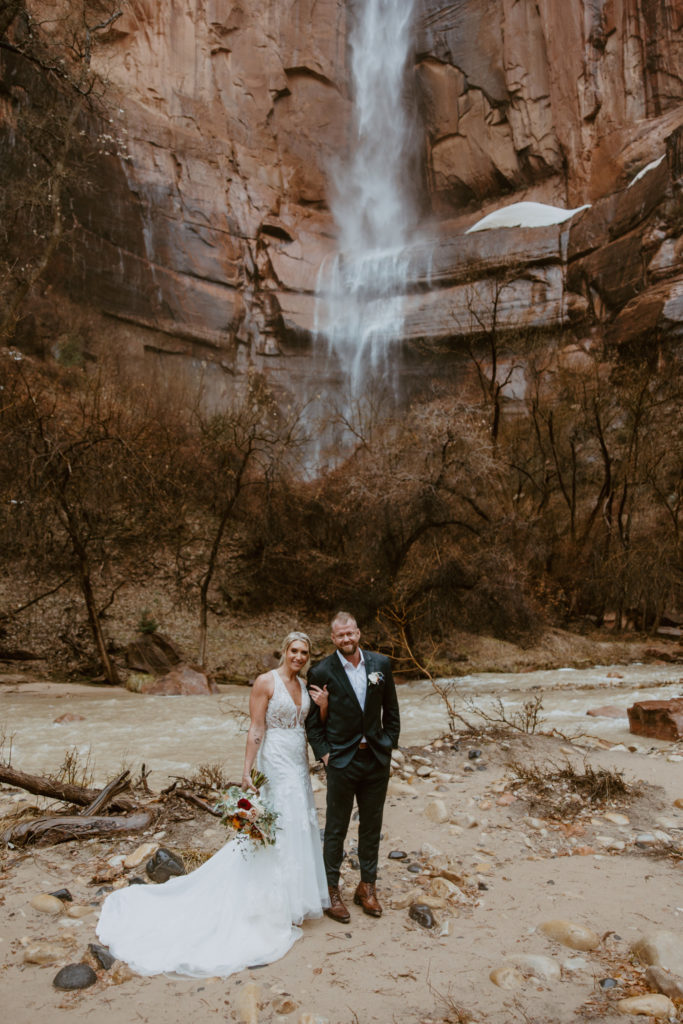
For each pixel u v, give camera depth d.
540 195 46.62
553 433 25.08
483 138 48.81
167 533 20.03
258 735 3.93
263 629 19.67
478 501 20.72
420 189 51.66
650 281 33.44
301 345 43.25
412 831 5.35
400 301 41.44
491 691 14.98
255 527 21.05
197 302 38.59
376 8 51.19
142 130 37.91
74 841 5.04
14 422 16.11
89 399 21.47
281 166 47.19
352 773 4.01
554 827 5.43
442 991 3.18
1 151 26.25
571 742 8.28
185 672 15.00
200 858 4.65
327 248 47.19
